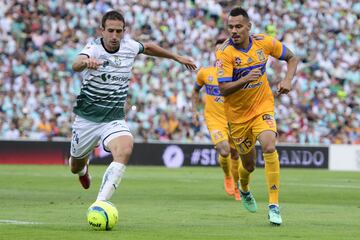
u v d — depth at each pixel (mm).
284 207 26938
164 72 67562
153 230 18797
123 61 20688
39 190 34062
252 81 21266
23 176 44188
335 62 75438
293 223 21234
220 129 30641
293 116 68938
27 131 60969
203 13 74812
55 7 69750
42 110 62125
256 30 76000
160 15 72875
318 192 35656
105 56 20438
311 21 78188
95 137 21000
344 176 52094
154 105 65125
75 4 70438
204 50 72438
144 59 67250
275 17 77188
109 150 20094
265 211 25031
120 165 19469
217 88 30797
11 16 67688
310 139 68875
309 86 71625
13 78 63594
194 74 67938
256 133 21453
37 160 58031
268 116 21453
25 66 65188
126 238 16969
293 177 50094
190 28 73250
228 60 21375
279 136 67562
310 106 70438
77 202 27562
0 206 25656
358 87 74500
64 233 17703
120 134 20141
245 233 18484
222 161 30703
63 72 65875
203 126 64750
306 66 74375
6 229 18453
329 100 71688
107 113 20750
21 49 66375
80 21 69875
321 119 70250
